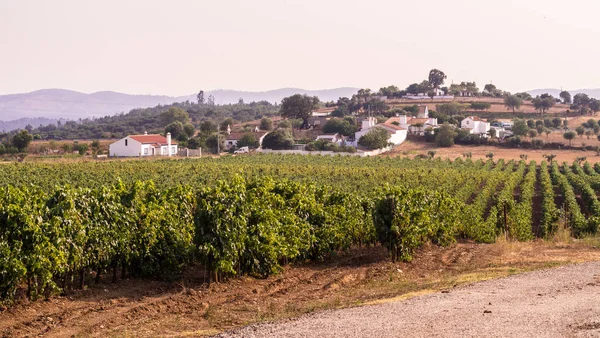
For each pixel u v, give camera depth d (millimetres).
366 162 95250
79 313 16125
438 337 12195
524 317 13492
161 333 14477
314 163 90250
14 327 14672
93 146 114562
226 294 18781
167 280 20516
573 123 181375
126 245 19609
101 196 19609
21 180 52594
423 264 24562
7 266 15852
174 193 22875
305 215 24969
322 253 25141
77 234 17828
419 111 179500
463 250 28453
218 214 19812
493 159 113812
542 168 89750
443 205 30047
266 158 96375
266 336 12742
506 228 34469
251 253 20984
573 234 37031
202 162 84688
